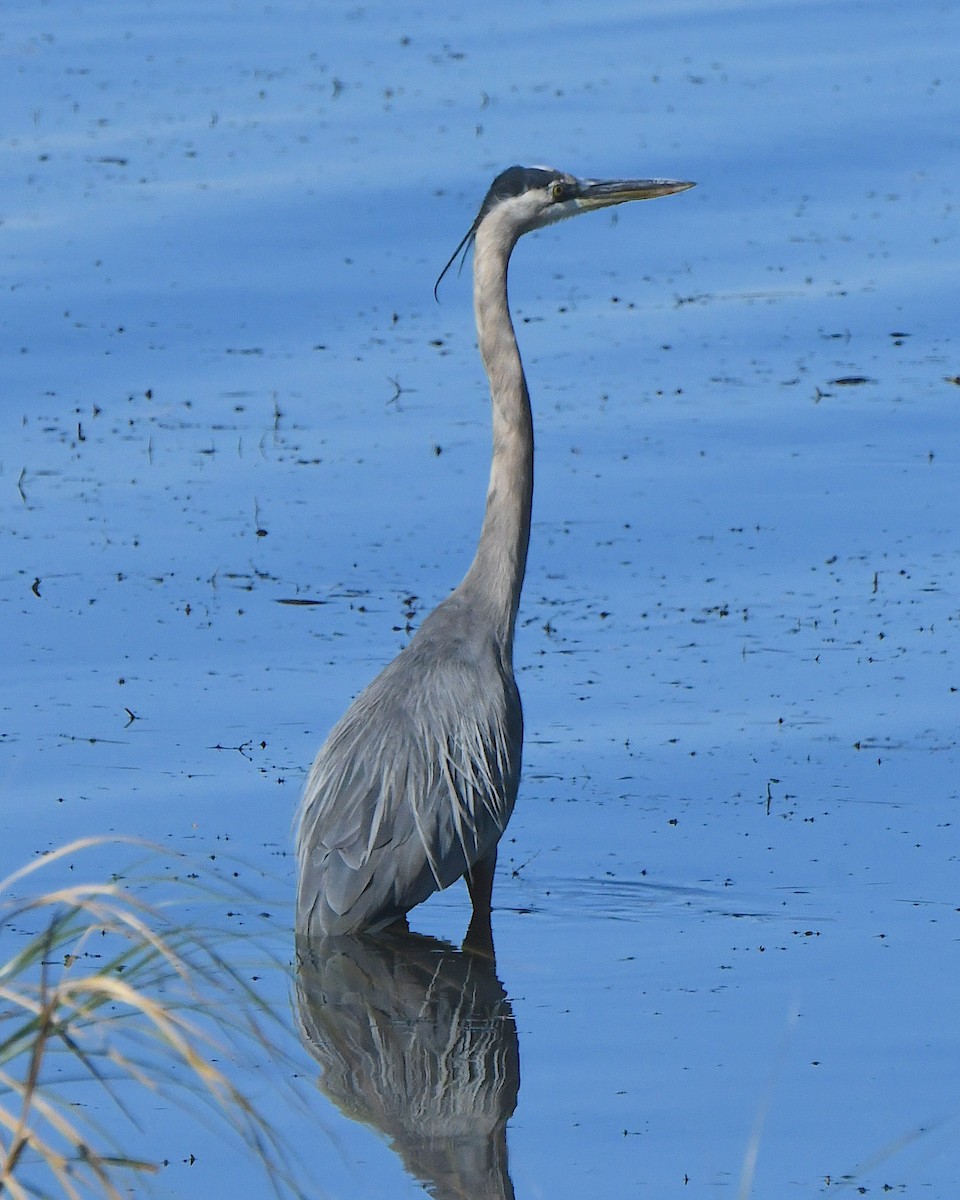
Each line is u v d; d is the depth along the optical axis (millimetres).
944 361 25469
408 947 12242
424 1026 11008
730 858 13188
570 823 13883
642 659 16828
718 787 14289
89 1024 8836
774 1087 10156
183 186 32594
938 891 12617
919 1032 10727
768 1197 9141
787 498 20938
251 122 36500
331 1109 10070
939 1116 9836
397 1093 10211
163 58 42250
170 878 10625
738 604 18109
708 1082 10242
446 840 12820
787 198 32594
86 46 43469
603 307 27984
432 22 45906
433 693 13383
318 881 12578
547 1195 9195
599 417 23562
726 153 34312
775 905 12508
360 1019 11094
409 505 20922
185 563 19250
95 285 28453
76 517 20516
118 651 17031
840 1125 9781
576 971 11711
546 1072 10414
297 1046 10766
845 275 28953
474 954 12070
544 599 18375
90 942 11906
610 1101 10094
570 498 21094
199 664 16734
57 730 15312
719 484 21359
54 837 13438
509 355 14375
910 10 45625
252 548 19656
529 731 15391
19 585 18641
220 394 24625
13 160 34281
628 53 41906
